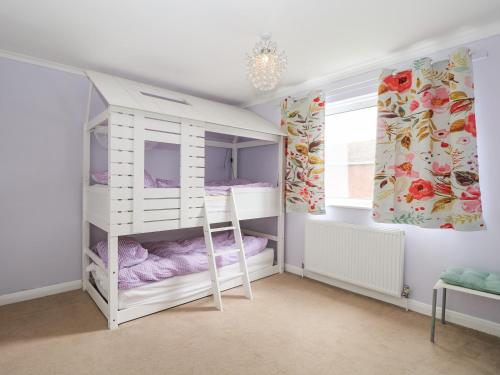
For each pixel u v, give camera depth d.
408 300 2.45
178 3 1.78
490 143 2.04
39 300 2.58
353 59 2.60
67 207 2.81
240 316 2.31
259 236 3.68
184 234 3.63
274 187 3.33
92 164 2.92
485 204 2.06
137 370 1.65
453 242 2.21
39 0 1.75
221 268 2.81
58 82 2.73
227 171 4.13
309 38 2.22
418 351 1.85
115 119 2.08
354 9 1.84
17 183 2.55
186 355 1.79
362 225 2.74
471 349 1.87
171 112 2.34
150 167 3.36
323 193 2.97
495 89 2.02
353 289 2.84
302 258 3.32
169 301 2.43
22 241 2.58
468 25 2.03
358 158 2.92
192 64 2.70
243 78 3.04
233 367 1.68
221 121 2.71
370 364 1.72
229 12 1.88
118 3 1.78
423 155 2.20
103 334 2.02
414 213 2.28
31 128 2.61
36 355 1.78
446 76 2.18
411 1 1.76
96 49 2.41
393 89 2.42
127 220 2.16
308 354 1.81
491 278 1.83
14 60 2.52
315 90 3.02
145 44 2.32
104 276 2.31
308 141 3.09
